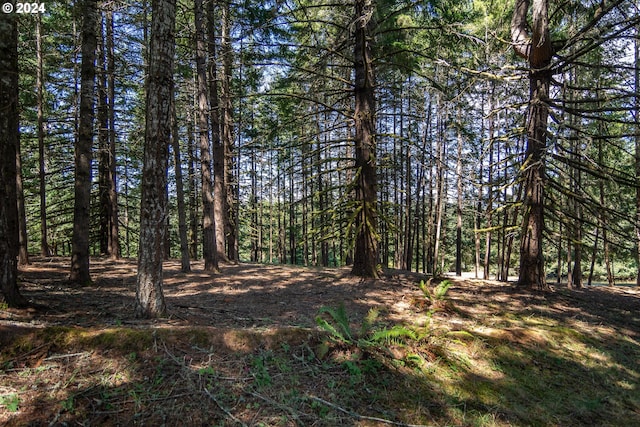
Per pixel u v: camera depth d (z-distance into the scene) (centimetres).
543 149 1020
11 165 530
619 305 1130
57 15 1167
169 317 562
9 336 400
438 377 513
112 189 1529
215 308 725
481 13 1241
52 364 384
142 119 1889
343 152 2075
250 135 1664
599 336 796
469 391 500
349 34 1130
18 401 334
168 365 407
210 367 411
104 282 929
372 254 1162
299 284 1062
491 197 1299
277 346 487
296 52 1277
